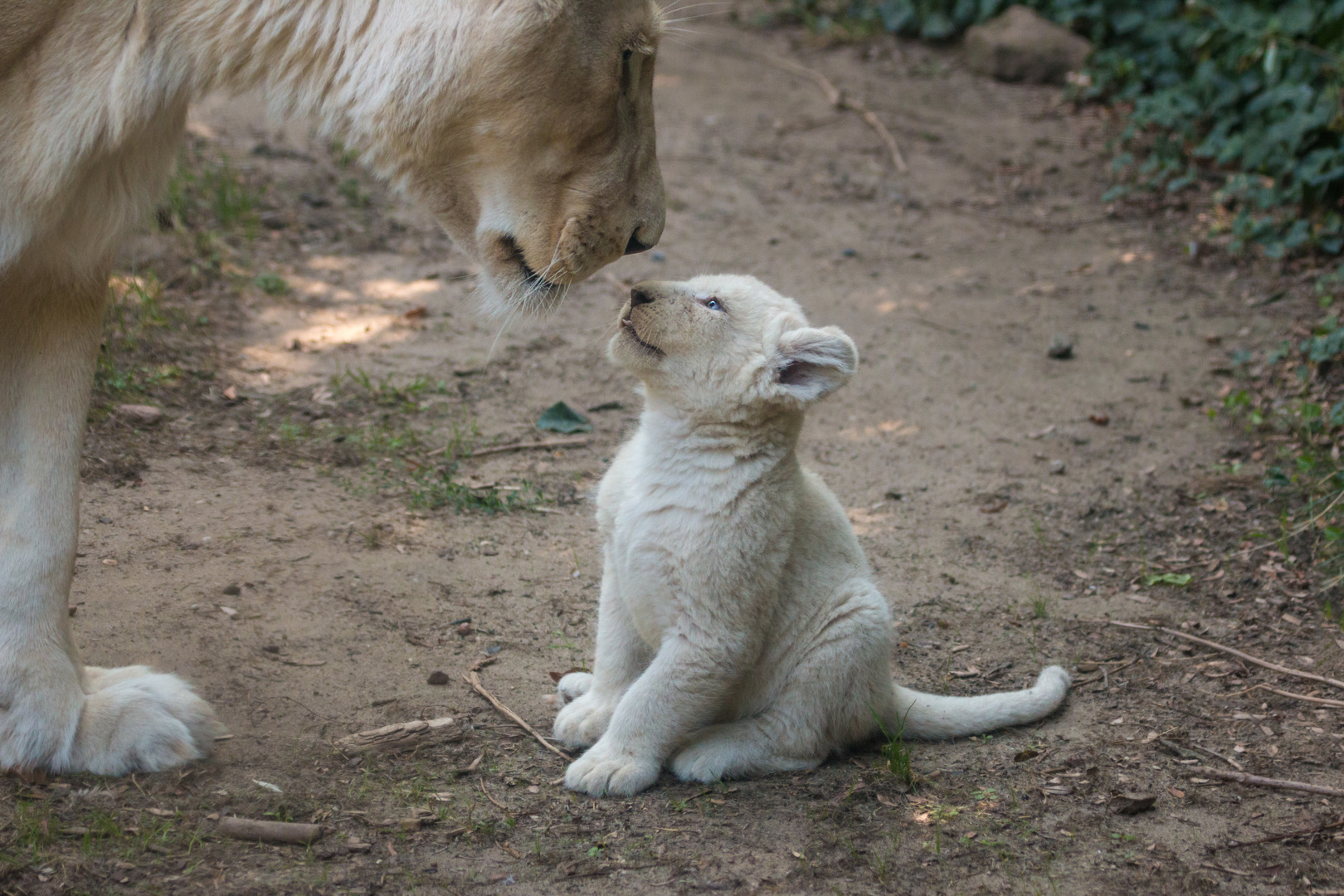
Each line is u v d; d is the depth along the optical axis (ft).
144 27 20.56
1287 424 43.52
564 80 21.65
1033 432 44.16
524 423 41.81
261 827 21.01
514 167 22.38
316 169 61.93
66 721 22.07
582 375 46.09
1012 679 29.43
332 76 21.86
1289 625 32.37
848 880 21.21
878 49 88.89
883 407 45.78
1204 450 42.70
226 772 22.90
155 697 23.09
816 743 25.31
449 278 53.06
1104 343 51.60
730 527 23.56
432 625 29.48
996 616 32.45
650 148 24.00
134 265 48.44
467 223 23.56
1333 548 35.27
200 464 35.68
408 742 24.63
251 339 45.16
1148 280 57.93
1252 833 23.40
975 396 46.96
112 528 31.30
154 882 19.48
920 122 77.20
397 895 19.92
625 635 25.80
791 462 24.93
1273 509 38.24
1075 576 34.96
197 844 20.59
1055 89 82.58
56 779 21.97
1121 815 23.81
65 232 21.80
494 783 23.77
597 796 23.58
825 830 22.77
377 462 37.52
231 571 30.22
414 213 59.36
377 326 47.85
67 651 22.57
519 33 20.94
